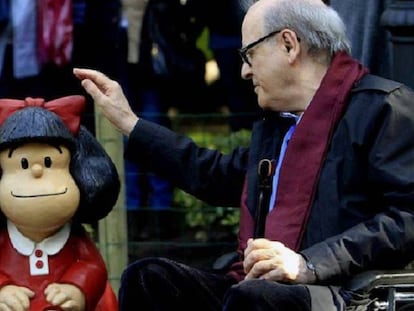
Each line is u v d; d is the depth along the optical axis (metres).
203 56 15.52
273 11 9.46
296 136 9.41
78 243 9.66
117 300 9.98
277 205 9.45
